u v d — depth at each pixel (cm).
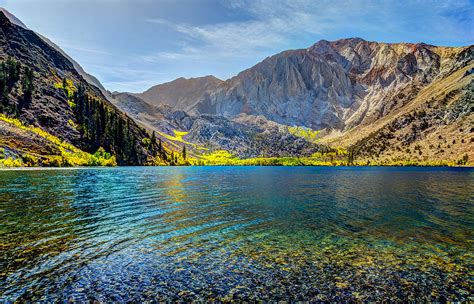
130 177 10494
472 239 2916
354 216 3994
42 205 4366
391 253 2484
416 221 3709
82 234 2917
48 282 1856
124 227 3238
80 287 1805
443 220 3784
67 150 17025
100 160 18488
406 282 1941
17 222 3328
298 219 3769
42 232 2945
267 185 8750
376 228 3334
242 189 7419
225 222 3559
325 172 18938
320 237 2939
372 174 15950
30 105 18425
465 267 2194
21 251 2392
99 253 2388
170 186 7756
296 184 9244
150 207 4491
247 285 1873
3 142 13388
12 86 18650
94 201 4916
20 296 1681
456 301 1717
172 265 2166
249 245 2656
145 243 2678
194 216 3888
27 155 13400
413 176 13850
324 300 1709
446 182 10112
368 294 1783
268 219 3753
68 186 6812
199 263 2212
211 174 15050
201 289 1814
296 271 2089
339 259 2330
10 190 5875
